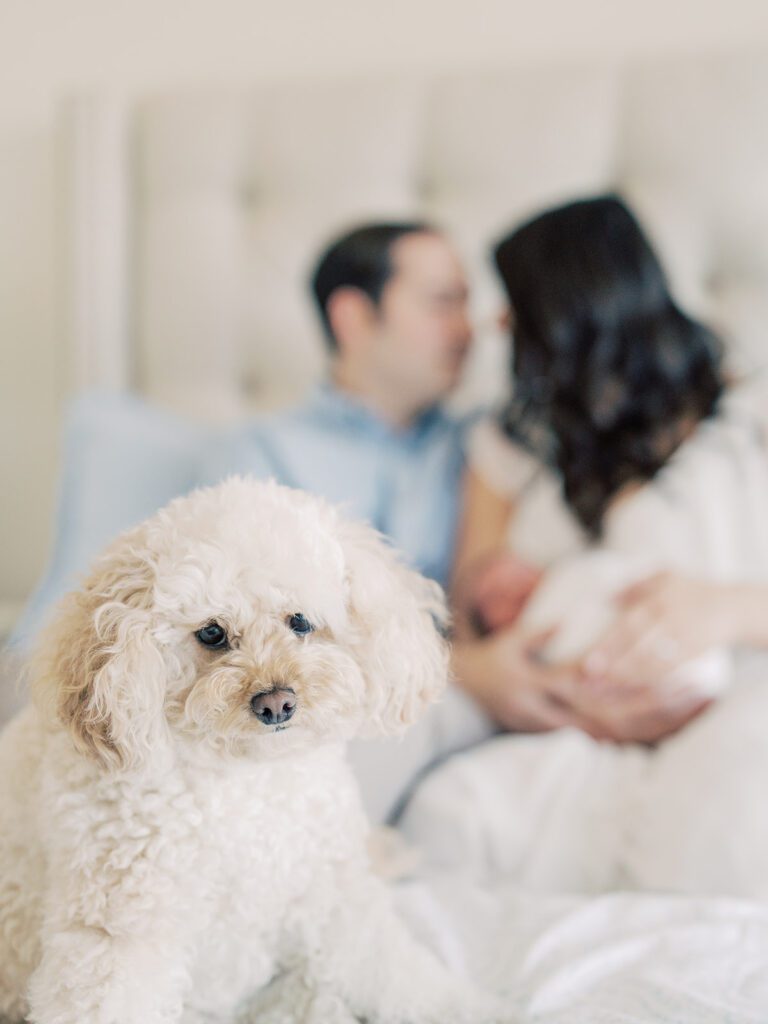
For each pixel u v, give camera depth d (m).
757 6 1.74
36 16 1.97
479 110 1.69
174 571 0.72
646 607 1.31
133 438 1.59
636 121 1.63
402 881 1.05
